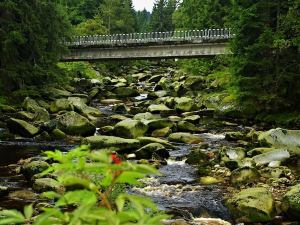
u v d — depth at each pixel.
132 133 25.33
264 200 12.48
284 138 21.84
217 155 19.64
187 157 19.86
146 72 75.69
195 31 53.84
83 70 63.00
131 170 2.20
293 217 12.24
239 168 16.05
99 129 26.91
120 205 2.32
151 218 2.29
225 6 60.53
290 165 18.00
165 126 27.06
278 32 30.09
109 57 50.34
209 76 47.88
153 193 14.62
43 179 14.53
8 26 36.88
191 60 60.09
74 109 33.97
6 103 35.31
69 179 2.34
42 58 39.53
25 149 21.95
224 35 47.09
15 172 16.98
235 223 12.10
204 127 29.45
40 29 39.06
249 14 31.11
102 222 2.23
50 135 25.41
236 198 12.69
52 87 41.31
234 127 29.83
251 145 22.70
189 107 36.22
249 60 30.66
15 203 13.05
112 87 50.59
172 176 16.89
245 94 30.66
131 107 37.28
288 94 30.50
